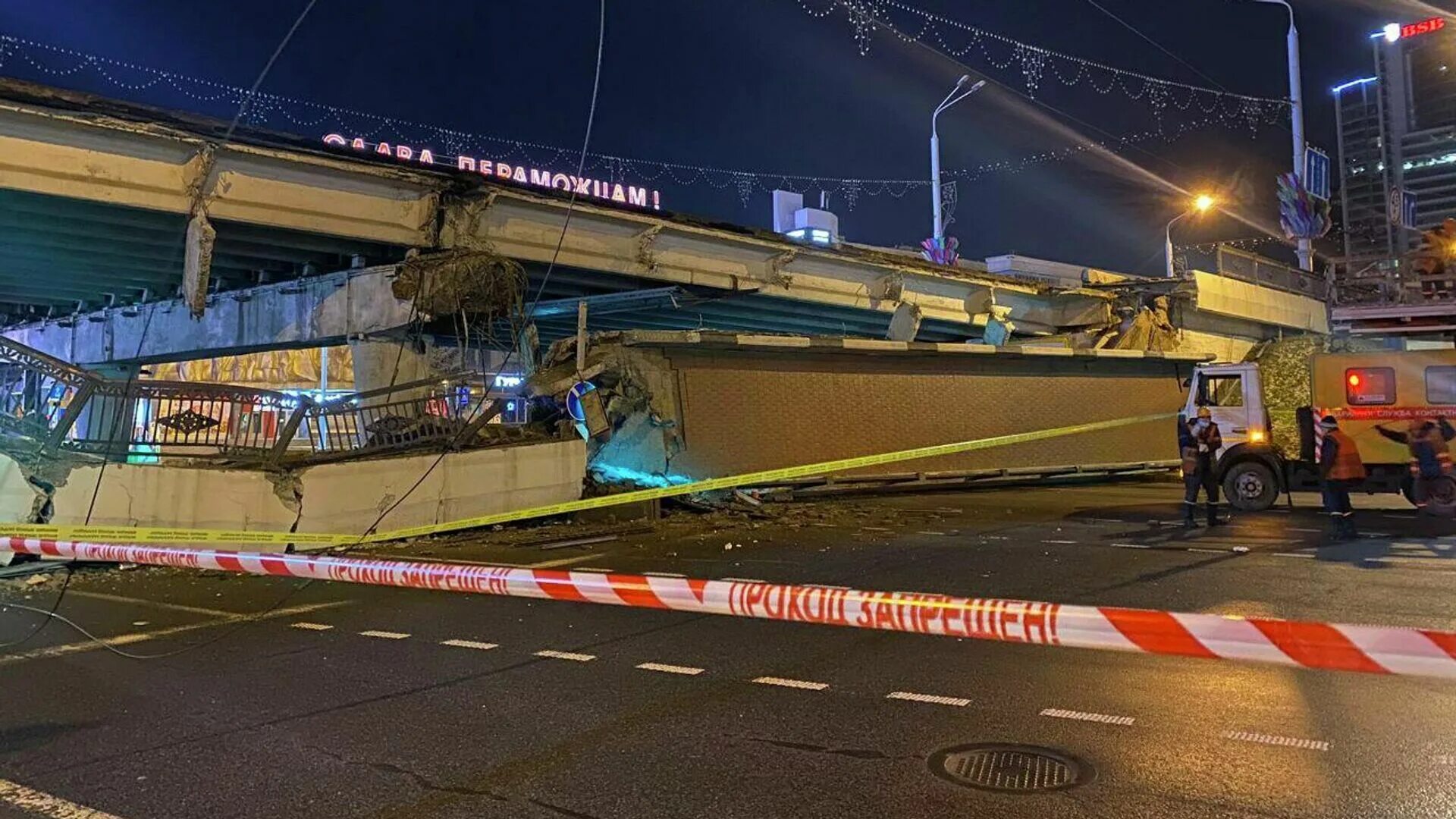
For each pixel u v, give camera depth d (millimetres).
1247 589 8461
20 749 4680
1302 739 4590
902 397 19781
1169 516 14797
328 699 5496
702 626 7355
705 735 4785
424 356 19062
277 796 4074
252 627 7531
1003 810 3799
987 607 3533
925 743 4609
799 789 4062
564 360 16625
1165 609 7625
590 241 20938
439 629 7371
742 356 17875
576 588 4312
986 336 28453
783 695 5457
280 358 37906
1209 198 42312
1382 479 14453
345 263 19750
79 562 10336
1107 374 23141
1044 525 13836
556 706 5316
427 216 18547
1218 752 4410
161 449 11586
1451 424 13977
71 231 17219
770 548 11578
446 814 3869
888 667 6047
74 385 11086
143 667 6293
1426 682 5500
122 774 4340
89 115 14812
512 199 19328
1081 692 5414
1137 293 31141
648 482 16406
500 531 13469
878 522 14336
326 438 12750
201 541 10695
